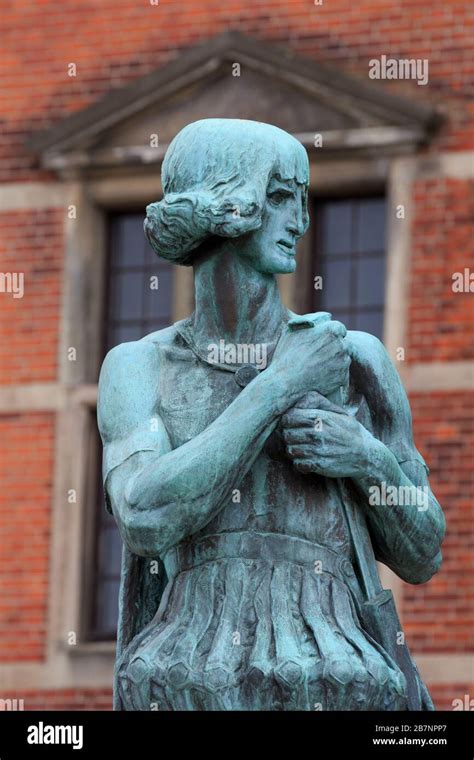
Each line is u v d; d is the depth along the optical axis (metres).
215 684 4.71
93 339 16.67
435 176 16.23
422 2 16.36
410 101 16.28
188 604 4.84
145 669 4.76
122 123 16.89
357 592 4.88
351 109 16.36
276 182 4.95
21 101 17.05
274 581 4.82
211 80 16.70
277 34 16.56
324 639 4.75
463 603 15.20
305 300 16.25
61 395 16.58
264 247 4.93
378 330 16.17
